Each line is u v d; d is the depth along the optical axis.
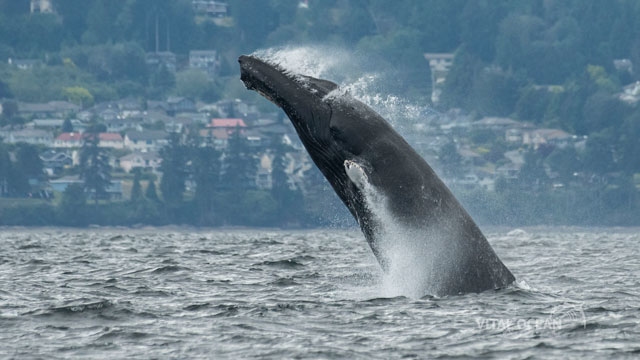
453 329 56.47
